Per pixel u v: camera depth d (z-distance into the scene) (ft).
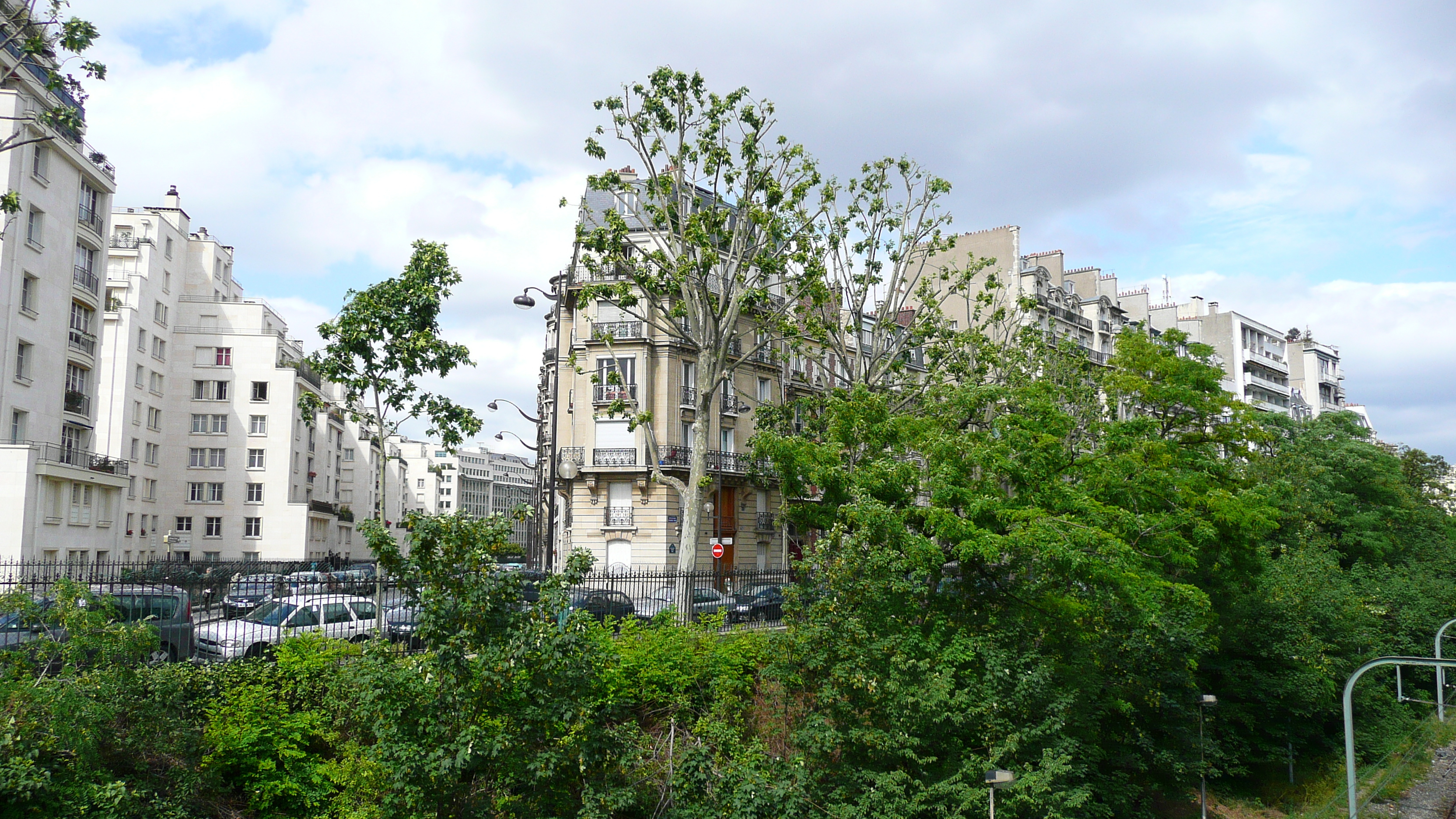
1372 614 113.39
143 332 215.31
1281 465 135.03
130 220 224.94
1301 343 354.54
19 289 126.72
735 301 87.51
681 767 40.16
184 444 229.86
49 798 33.22
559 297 115.96
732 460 161.07
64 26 61.87
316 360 65.98
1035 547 50.80
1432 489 196.03
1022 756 47.98
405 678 32.30
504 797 34.78
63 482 132.67
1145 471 75.10
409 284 66.23
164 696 40.42
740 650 54.49
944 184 98.84
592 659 35.32
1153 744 69.05
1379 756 98.02
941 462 59.11
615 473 153.38
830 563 46.57
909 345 105.29
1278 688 86.38
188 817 37.76
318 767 42.04
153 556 209.26
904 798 42.37
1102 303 255.50
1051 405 66.95
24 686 35.09
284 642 46.75
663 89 82.64
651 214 87.86
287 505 231.30
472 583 32.71
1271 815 85.30
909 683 44.78
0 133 123.24
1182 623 68.44
